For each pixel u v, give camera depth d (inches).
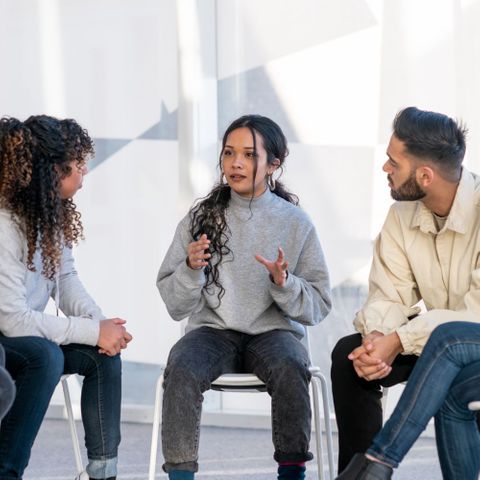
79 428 331.3
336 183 313.9
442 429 205.9
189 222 249.1
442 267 225.9
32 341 217.8
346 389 221.8
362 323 227.5
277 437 223.6
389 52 306.0
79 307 247.1
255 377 229.0
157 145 327.3
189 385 221.8
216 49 321.7
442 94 302.4
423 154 214.7
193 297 236.5
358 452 221.0
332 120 312.8
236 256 244.5
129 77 327.6
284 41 315.3
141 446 308.0
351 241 314.5
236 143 240.8
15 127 225.0
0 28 334.3
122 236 331.6
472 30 298.5
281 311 245.4
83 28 329.4
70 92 331.6
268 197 248.2
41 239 227.5
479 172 300.2
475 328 198.5
